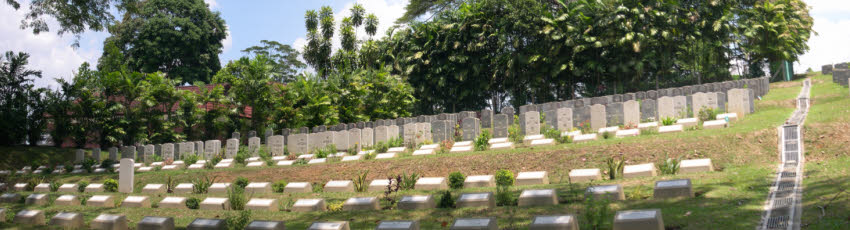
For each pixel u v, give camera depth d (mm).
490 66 44906
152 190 19094
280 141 30141
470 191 13898
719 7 40031
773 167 13125
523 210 10031
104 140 41156
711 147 16125
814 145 14969
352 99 41656
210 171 23359
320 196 15305
